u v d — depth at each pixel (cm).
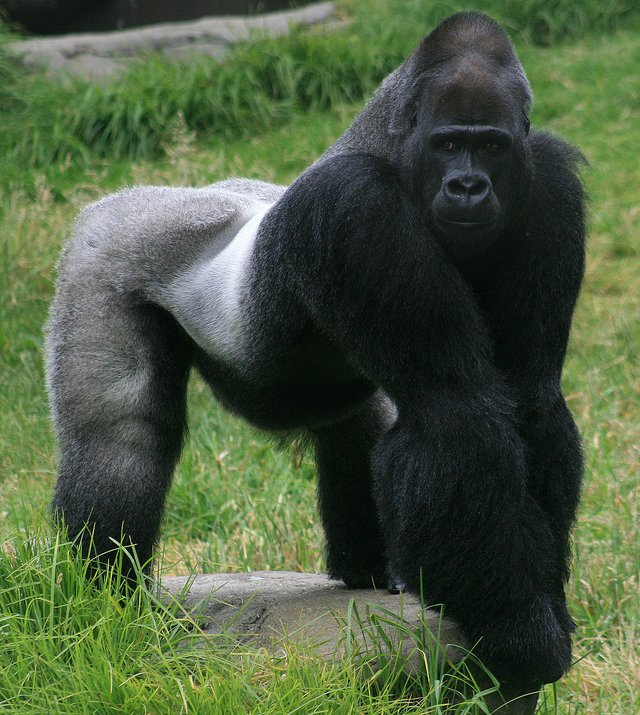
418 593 912
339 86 3119
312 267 912
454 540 874
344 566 1162
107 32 3841
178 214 1104
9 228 2284
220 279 1047
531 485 927
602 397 1828
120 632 917
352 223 880
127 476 1038
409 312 872
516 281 911
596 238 2528
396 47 3222
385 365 898
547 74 3303
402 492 889
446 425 873
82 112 2892
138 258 1080
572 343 2106
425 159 862
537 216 906
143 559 1048
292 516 1466
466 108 843
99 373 1054
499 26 893
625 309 2230
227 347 1038
